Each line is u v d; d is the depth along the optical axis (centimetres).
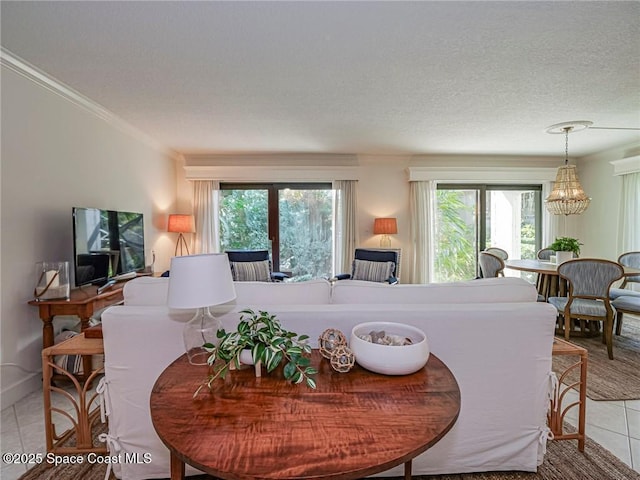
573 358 286
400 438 81
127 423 143
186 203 491
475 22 172
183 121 332
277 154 487
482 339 145
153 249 416
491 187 530
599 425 191
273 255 510
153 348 140
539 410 149
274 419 88
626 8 160
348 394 100
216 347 115
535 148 450
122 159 345
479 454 149
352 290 159
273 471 71
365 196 506
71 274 265
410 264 508
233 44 192
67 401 215
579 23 173
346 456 75
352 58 209
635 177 421
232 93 263
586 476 150
